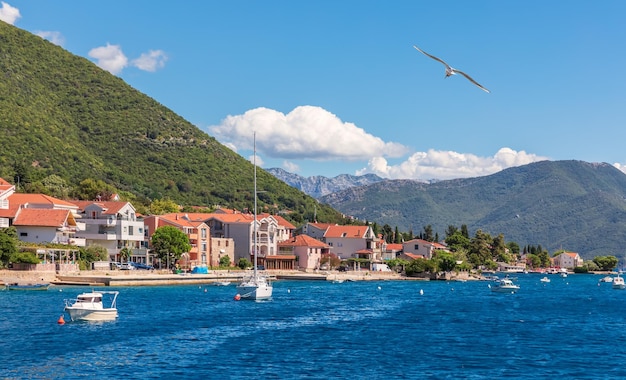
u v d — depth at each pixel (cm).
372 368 7238
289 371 7006
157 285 17525
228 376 6738
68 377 6619
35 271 15650
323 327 10206
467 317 12094
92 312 10206
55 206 18975
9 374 6700
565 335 9856
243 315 11419
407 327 10456
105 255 18450
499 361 7750
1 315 10538
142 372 6850
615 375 7119
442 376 6944
